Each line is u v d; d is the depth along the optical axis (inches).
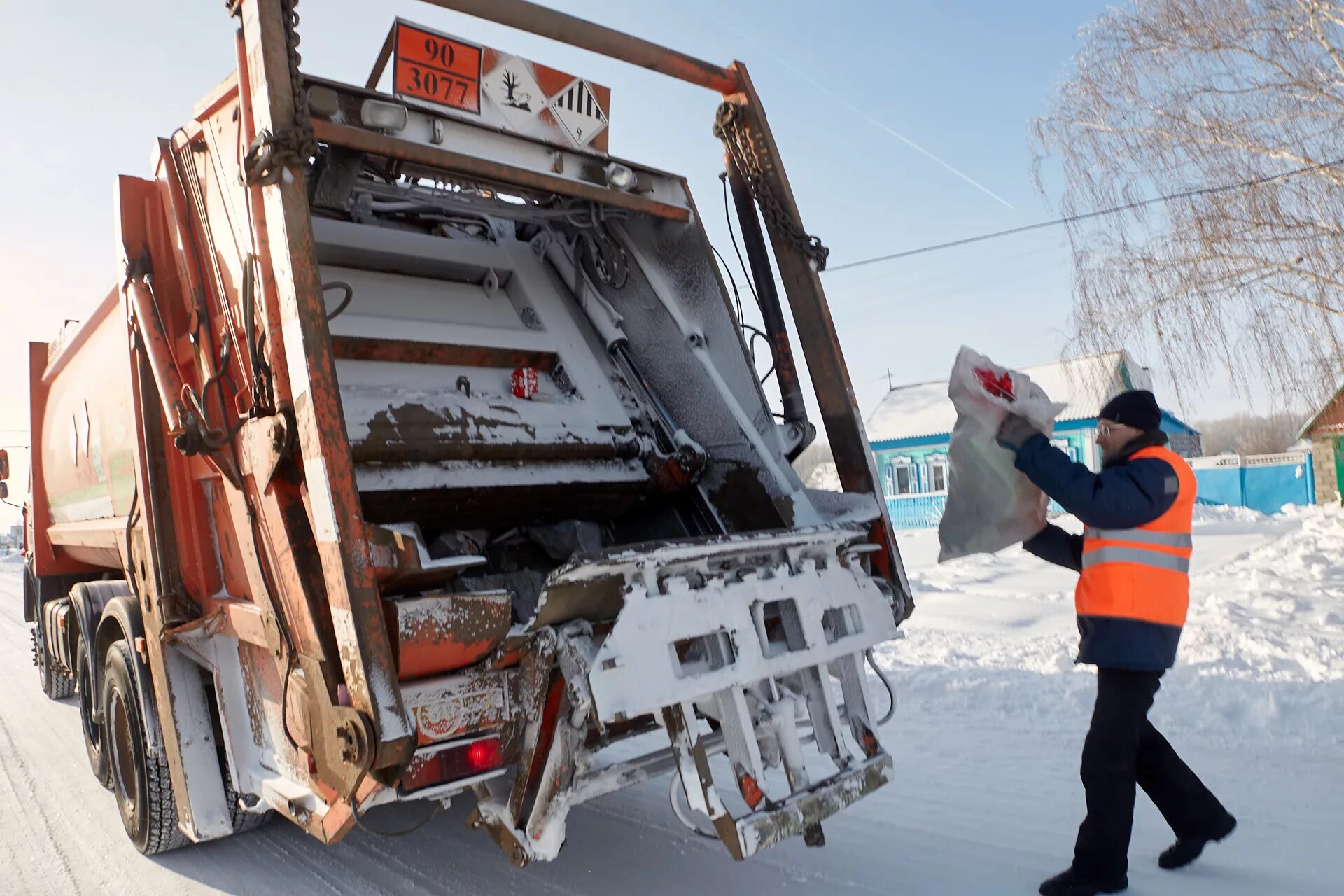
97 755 177.6
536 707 94.7
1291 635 229.3
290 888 129.6
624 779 102.5
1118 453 114.2
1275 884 107.4
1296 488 871.1
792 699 106.0
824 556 117.5
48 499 235.5
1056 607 321.4
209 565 126.9
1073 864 109.9
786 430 142.9
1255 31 411.5
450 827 150.8
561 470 140.5
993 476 121.9
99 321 170.7
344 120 110.1
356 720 86.1
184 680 132.1
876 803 146.6
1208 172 412.5
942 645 261.6
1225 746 161.6
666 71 139.1
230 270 107.0
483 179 126.0
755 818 94.2
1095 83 443.5
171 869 140.0
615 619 96.4
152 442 129.8
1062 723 183.8
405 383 133.0
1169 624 106.2
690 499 151.8
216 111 110.0
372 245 140.4
